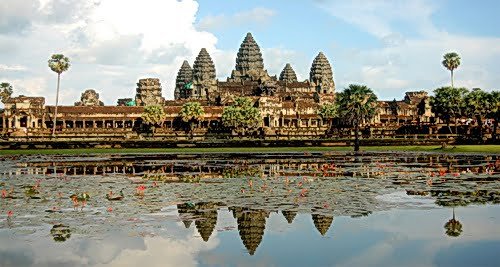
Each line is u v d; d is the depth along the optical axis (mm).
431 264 26703
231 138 167375
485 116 172750
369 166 77938
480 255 27984
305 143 146625
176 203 43219
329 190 50000
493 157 97250
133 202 43844
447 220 35875
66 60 192625
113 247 29922
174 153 123562
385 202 42906
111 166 83000
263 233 33031
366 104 129000
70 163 90750
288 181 57688
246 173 68375
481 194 46812
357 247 29750
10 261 27359
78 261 27406
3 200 44906
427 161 87938
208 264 27062
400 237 31656
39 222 35812
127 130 196000
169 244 30672
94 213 38938
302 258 27938
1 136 168250
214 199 45094
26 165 86812
